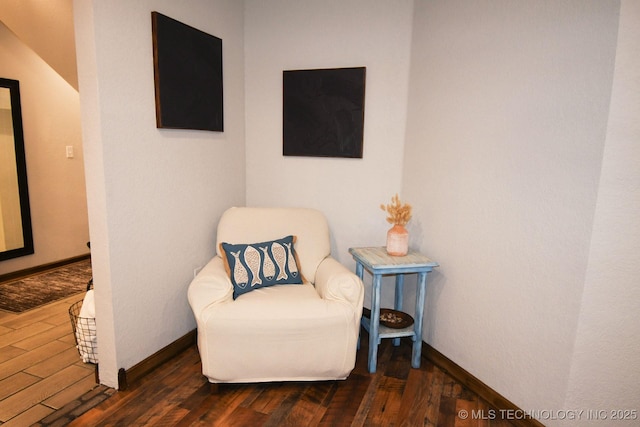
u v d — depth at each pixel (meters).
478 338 2.17
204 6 2.56
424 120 2.53
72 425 1.86
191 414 1.96
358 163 2.87
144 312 2.26
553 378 1.78
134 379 2.20
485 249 2.10
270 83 3.00
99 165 1.95
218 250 2.57
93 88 1.90
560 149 1.70
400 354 2.60
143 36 2.13
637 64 1.50
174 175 2.42
